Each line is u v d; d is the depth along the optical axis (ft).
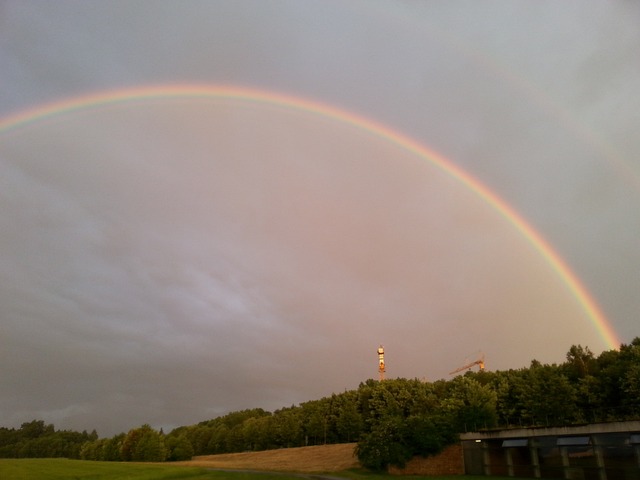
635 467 132.67
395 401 319.88
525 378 260.01
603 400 221.66
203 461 377.30
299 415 405.18
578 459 150.71
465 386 255.09
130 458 387.14
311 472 226.99
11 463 231.30
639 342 263.29
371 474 205.26
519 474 172.35
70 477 183.73
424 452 204.54
